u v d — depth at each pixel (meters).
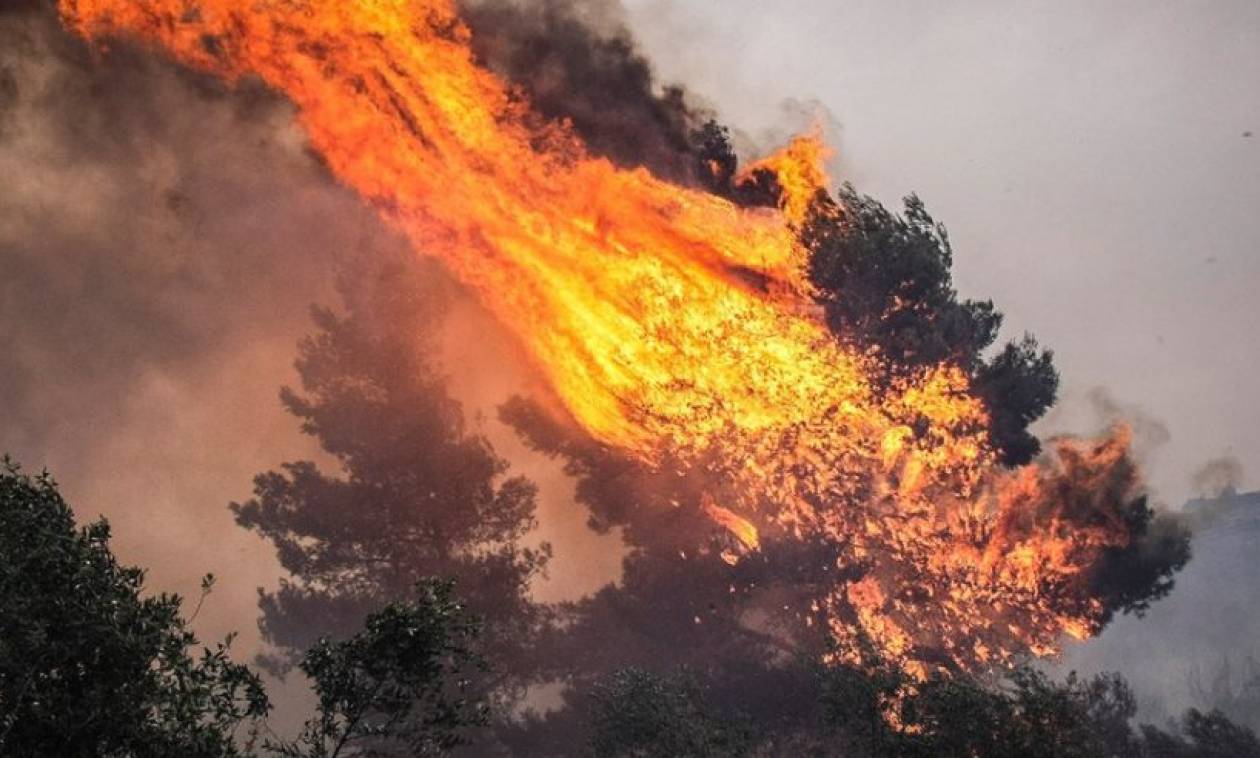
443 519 45.59
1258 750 44.25
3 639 14.70
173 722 15.77
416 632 17.78
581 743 41.44
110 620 15.31
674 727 31.97
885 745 28.77
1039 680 30.00
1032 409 46.19
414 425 46.12
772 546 43.03
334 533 44.75
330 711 17.88
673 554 43.59
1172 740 44.22
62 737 14.87
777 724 39.47
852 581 43.47
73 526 16.59
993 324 46.84
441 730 18.83
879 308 45.03
